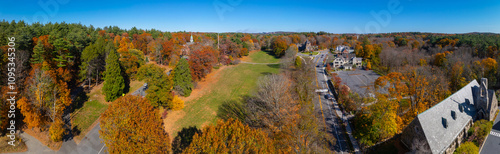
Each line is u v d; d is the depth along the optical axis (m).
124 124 32.34
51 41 59.88
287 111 47.09
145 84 73.56
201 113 59.50
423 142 36.25
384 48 140.88
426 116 37.97
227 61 122.50
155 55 102.69
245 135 29.38
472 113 47.22
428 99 54.59
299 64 96.75
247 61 141.25
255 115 53.72
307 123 41.19
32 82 44.09
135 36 130.88
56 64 56.44
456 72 75.19
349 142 45.47
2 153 37.56
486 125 44.09
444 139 37.56
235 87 81.56
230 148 26.81
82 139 44.00
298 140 36.81
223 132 29.50
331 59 134.75
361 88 79.31
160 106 59.09
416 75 58.56
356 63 120.94
